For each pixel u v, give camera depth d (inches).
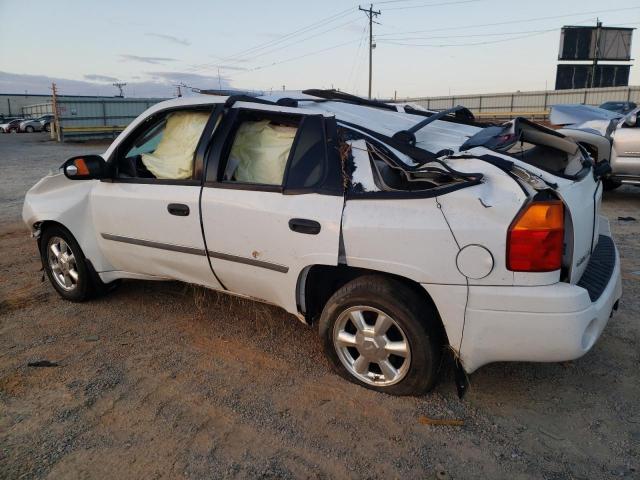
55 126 1424.7
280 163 131.4
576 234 108.0
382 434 108.3
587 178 124.3
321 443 106.0
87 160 152.2
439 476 96.8
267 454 103.2
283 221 122.9
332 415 114.6
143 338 151.6
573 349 102.9
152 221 147.9
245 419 113.8
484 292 104.1
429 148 129.2
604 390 121.9
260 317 160.4
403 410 115.7
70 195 167.0
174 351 143.6
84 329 157.9
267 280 131.3
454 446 104.5
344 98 168.1
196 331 155.1
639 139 320.5
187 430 110.6
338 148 121.2
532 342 103.8
